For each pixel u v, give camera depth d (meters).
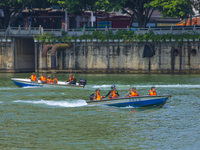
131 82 92.38
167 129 42.56
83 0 126.31
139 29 126.62
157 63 119.50
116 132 41.41
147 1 128.25
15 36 124.62
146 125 44.50
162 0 118.44
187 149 35.53
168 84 87.88
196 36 115.88
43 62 123.56
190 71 118.06
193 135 40.09
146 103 54.78
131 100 54.91
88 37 122.00
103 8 123.88
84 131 41.78
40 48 125.06
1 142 37.50
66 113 51.69
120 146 36.41
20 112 52.41
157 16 186.38
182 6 118.31
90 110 53.81
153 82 92.31
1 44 126.38
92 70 123.38
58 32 125.00
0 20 139.50
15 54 127.44
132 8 130.50
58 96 69.25
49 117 49.00
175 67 118.75
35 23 152.12
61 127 43.56
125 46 120.81
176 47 118.12
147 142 37.66
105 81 94.88
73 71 124.19
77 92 75.00
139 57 120.38
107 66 122.38
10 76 110.62
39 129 42.56
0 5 130.25
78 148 35.75
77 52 123.75
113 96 56.78
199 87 81.81
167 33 118.00
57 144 36.94
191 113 51.50
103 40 121.19
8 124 44.91
